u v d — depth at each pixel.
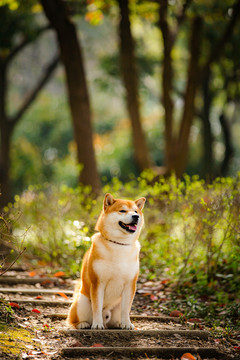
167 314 7.27
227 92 20.78
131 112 13.95
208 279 8.53
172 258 9.34
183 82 26.56
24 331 5.77
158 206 9.73
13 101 34.53
